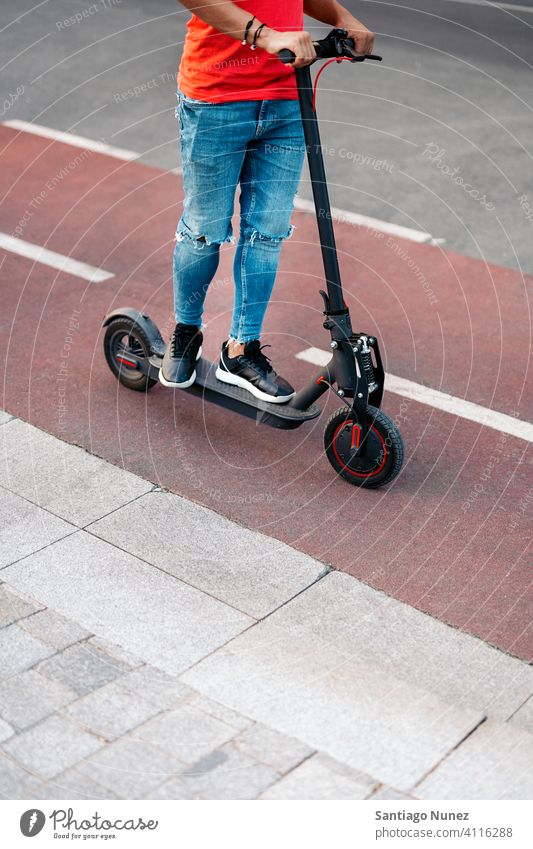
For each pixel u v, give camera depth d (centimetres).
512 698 271
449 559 334
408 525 351
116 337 430
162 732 243
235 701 258
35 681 259
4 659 267
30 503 349
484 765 241
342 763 237
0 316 500
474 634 298
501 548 341
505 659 287
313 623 296
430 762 240
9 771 228
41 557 319
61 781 226
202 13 318
